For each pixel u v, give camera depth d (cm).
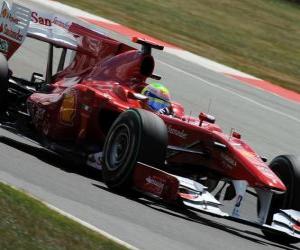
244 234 3161
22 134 3806
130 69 3634
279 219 3133
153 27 10506
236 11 14112
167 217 2961
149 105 3469
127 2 11850
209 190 3462
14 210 2377
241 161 3128
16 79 4319
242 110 6988
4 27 4119
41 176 3045
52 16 4159
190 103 6600
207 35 11219
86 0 11106
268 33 12938
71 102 3616
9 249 2147
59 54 6831
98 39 3888
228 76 8569
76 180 3177
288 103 8038
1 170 2933
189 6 13175
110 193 3098
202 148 3303
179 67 8100
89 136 3578
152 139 3075
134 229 2603
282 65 10662
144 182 3064
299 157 3306
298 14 15488
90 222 2523
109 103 3447
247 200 3916
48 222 2366
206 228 2995
